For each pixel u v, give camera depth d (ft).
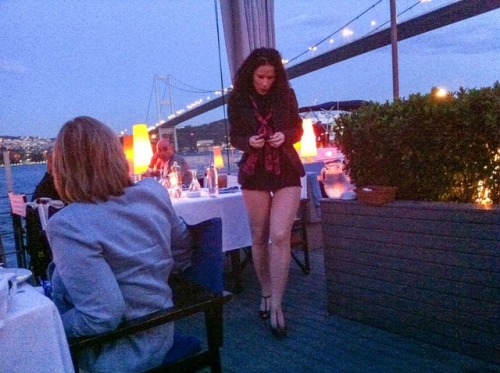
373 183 8.16
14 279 3.60
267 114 8.24
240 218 10.49
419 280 7.30
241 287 11.11
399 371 6.65
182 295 4.78
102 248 4.01
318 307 9.54
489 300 6.49
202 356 4.67
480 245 6.48
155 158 15.81
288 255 8.25
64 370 3.37
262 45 15.98
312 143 16.01
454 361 6.77
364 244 8.04
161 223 4.45
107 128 4.34
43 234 9.65
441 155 7.02
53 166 4.25
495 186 6.67
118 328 4.00
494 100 6.23
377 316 8.08
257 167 8.25
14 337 3.10
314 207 15.35
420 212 7.09
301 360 7.29
